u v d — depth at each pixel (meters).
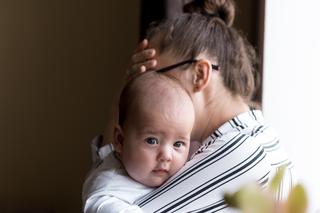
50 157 2.45
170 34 1.20
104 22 2.41
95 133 2.44
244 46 1.24
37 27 2.41
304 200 0.59
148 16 1.71
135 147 1.09
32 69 2.42
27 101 2.43
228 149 1.07
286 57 1.58
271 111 1.59
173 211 1.06
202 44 1.17
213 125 1.17
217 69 1.17
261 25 1.65
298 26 1.58
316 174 1.56
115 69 2.42
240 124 1.14
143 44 1.23
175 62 1.17
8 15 2.40
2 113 2.43
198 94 1.16
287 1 1.58
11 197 2.44
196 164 1.07
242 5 1.95
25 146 2.44
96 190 1.10
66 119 2.44
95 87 2.43
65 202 2.46
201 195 1.06
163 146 1.09
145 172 1.09
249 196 0.58
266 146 1.12
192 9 1.32
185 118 1.08
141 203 1.09
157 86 1.10
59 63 2.42
